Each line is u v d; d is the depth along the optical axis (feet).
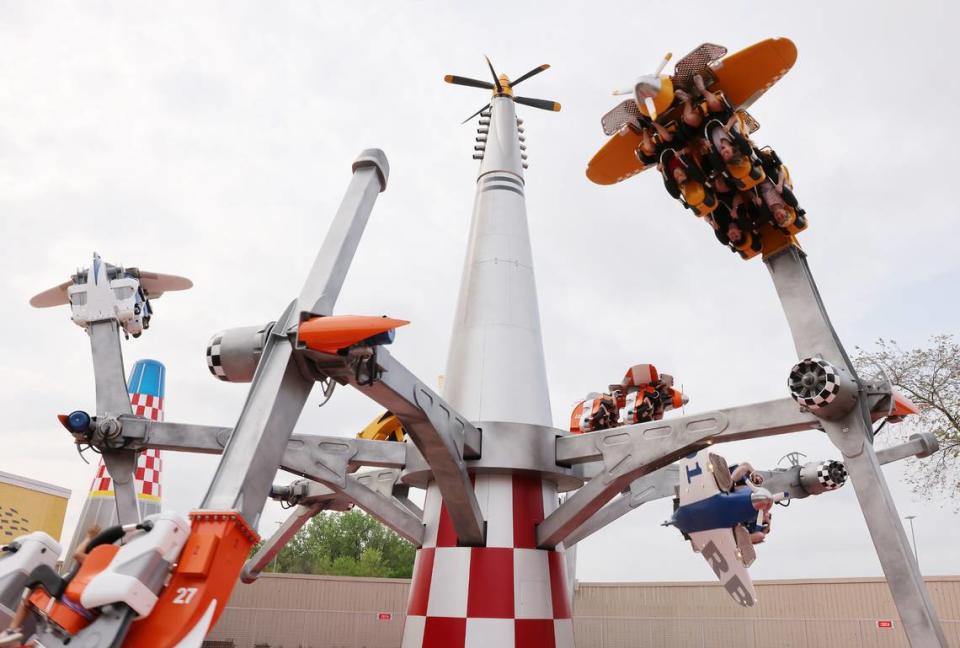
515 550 30.94
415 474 33.81
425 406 25.91
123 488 31.24
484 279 38.27
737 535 27.14
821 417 24.08
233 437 19.58
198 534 16.84
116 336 33.19
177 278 35.63
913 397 75.72
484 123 45.44
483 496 32.09
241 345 25.43
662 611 86.84
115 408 31.63
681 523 28.37
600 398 37.27
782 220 25.58
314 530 201.36
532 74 47.26
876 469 22.90
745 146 24.35
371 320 19.95
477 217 41.24
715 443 27.71
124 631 14.93
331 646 87.40
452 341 37.63
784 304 26.48
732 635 83.20
